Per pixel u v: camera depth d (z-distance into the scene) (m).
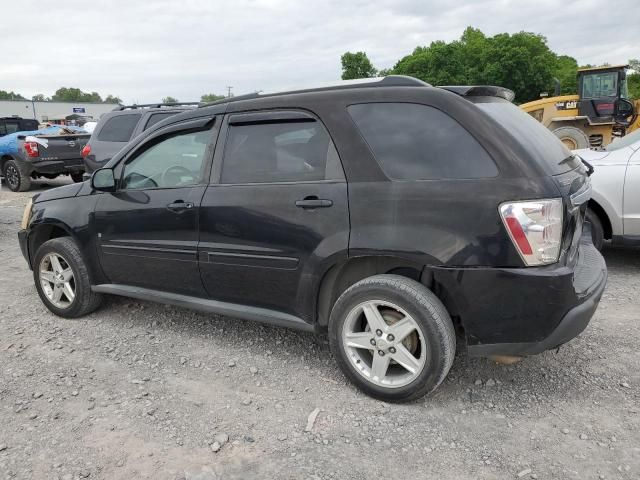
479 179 2.87
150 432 2.96
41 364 3.78
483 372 3.55
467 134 2.95
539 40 46.91
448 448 2.79
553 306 2.81
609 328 4.19
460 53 48.25
